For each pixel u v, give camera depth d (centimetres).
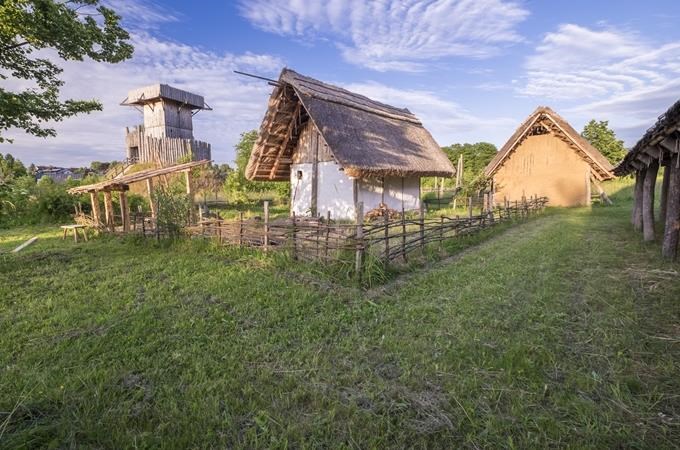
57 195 1761
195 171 2295
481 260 805
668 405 306
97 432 279
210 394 327
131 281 673
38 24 834
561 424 283
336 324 477
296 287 618
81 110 1044
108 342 427
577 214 1736
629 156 988
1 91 856
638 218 1177
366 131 1661
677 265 683
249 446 272
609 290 567
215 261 823
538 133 2252
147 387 342
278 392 331
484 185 2361
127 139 3012
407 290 604
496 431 279
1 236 1337
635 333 424
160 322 480
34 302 571
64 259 866
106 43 1007
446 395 323
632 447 264
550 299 540
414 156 1834
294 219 855
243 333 452
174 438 275
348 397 325
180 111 3319
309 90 1511
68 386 340
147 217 1255
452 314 496
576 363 370
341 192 1638
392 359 389
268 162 1827
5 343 431
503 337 424
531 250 882
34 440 272
